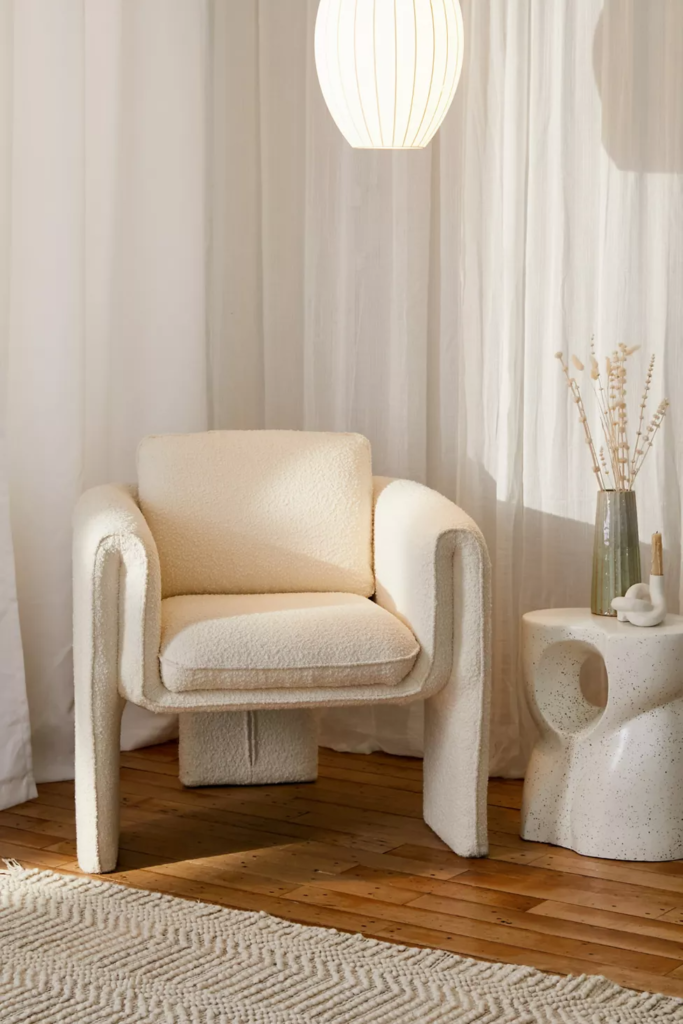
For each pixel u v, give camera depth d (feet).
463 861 8.23
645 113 9.64
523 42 9.89
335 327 10.97
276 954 6.78
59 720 10.18
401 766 10.51
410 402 10.59
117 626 7.73
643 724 8.23
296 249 11.21
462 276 10.29
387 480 9.56
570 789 8.48
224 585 9.05
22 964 6.68
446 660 8.05
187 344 10.96
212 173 11.37
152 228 10.76
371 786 9.92
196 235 10.97
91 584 7.64
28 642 10.06
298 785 9.95
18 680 9.57
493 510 10.34
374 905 7.50
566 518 10.10
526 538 10.19
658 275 9.71
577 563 10.12
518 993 6.31
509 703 10.24
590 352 9.98
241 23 11.27
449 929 7.16
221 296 11.46
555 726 8.59
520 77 9.90
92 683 7.77
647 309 9.77
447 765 8.38
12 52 9.57
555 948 6.89
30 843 8.66
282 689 7.82
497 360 10.18
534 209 9.98
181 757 9.87
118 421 10.75
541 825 8.59
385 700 7.96
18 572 9.99
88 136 10.32
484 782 8.21
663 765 8.20
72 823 9.11
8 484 9.58
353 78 8.11
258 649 7.66
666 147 9.59
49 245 9.85
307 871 8.07
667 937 7.04
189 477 9.16
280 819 9.10
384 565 8.86
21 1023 6.05
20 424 9.91
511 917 7.32
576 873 8.03
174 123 10.78
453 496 10.64
